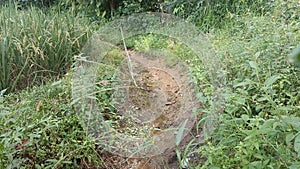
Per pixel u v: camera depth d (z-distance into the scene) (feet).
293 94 6.68
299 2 11.23
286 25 9.13
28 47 10.59
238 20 11.93
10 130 6.77
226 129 6.31
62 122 7.21
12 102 8.36
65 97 8.25
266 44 8.16
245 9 13.25
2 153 6.04
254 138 5.43
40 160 6.70
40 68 10.68
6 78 9.84
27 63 10.33
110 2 16.58
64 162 6.39
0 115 6.68
